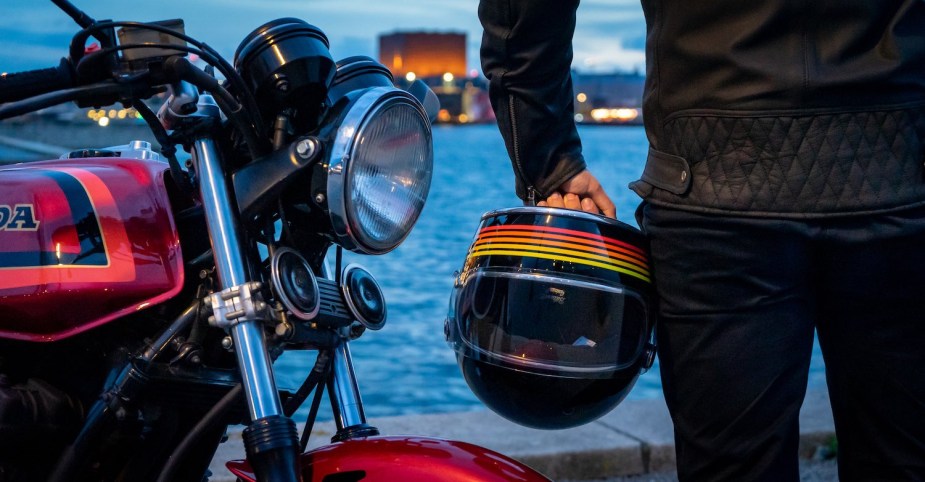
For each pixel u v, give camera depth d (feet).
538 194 6.01
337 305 5.11
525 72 5.77
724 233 5.06
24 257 5.00
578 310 5.27
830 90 4.84
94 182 5.12
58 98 4.42
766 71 4.87
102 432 4.95
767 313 5.11
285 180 4.67
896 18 4.88
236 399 4.69
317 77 4.83
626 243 5.41
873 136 4.87
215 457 10.36
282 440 4.42
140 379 4.85
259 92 4.83
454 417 12.32
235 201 4.75
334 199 4.65
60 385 5.15
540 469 11.03
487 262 5.47
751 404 5.20
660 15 5.23
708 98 5.06
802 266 5.08
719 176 5.05
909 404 5.27
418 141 4.96
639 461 11.35
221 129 4.91
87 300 4.93
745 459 5.28
